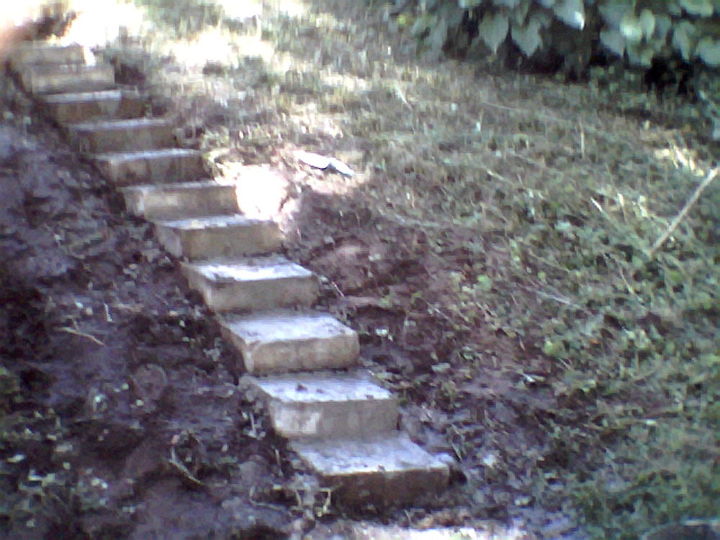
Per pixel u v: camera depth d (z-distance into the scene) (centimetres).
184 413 444
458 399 485
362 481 428
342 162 598
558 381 498
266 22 770
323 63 716
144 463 418
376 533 417
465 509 438
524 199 585
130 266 507
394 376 489
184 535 399
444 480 441
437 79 718
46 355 451
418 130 642
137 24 711
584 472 461
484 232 565
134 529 398
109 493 407
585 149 643
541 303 531
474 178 599
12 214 503
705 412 477
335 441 450
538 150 634
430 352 503
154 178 562
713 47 707
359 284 530
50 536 389
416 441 461
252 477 425
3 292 468
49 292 476
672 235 570
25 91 601
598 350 512
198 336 481
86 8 714
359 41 769
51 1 661
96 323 468
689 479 438
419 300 525
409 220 565
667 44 721
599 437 475
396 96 679
